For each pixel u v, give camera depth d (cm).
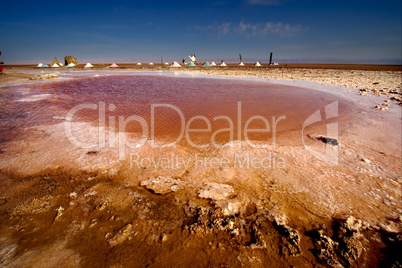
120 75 1950
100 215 233
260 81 1466
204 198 261
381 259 191
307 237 212
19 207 241
